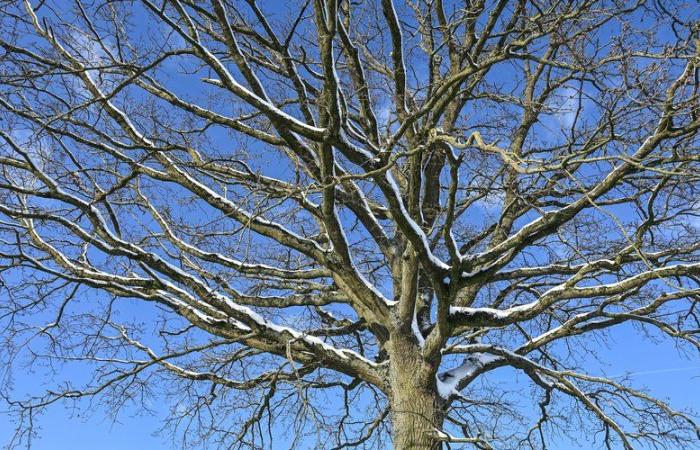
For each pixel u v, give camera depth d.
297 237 10.92
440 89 8.45
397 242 12.09
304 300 11.59
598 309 10.45
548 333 11.27
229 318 11.19
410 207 9.89
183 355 10.88
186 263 11.79
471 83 9.27
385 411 11.73
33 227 11.38
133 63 8.73
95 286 10.95
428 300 12.08
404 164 11.52
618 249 11.07
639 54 7.74
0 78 8.80
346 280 10.66
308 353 11.11
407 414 9.93
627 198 10.73
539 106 10.23
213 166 10.85
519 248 8.98
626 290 9.37
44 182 10.18
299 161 11.08
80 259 11.67
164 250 11.53
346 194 10.89
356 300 11.13
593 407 10.60
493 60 8.30
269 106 8.69
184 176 10.90
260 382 11.71
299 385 8.96
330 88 8.27
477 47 9.15
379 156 8.65
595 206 6.12
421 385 10.18
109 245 10.60
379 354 11.97
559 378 10.85
